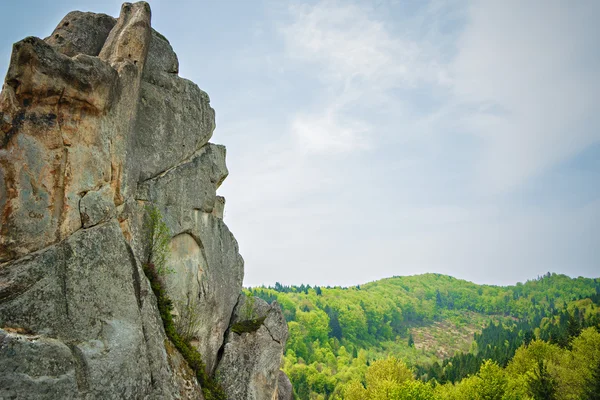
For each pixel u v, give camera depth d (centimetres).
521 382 6962
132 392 1401
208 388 2030
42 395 1147
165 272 2062
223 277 2459
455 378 10362
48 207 1373
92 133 1541
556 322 17138
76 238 1416
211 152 2503
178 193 2206
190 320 2105
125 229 1786
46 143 1390
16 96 1347
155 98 2180
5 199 1288
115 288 1490
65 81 1420
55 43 1966
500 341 16762
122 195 1770
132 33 1933
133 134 1930
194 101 2411
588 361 7344
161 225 2036
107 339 1386
